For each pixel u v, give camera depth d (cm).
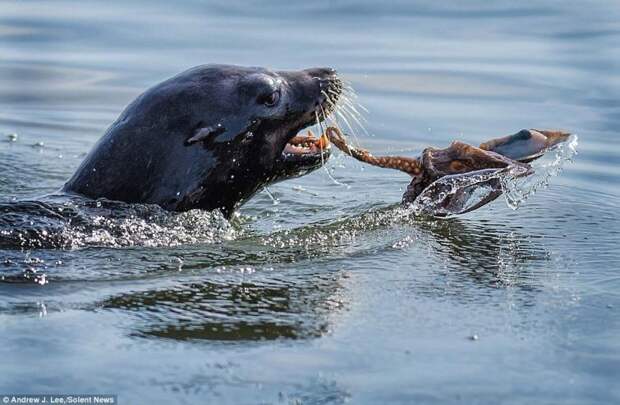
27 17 5719
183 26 5522
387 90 4562
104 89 4606
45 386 1823
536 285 2444
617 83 4666
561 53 5112
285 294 2331
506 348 2047
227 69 2908
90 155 2867
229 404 1780
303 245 2766
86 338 2038
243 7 5956
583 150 3897
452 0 6156
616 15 5772
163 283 2383
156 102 2827
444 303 2298
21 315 2152
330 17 5756
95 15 5762
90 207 2755
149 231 2728
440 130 4094
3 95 4562
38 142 4006
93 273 2436
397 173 3747
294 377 1888
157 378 1867
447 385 1875
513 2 6103
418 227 2959
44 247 2586
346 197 3397
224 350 1997
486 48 5203
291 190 3484
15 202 2750
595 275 2536
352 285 2412
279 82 2900
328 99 2983
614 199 3350
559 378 1919
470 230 2947
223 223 2856
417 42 5297
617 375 1938
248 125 2850
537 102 4428
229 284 2394
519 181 3416
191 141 2808
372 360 1972
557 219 3084
